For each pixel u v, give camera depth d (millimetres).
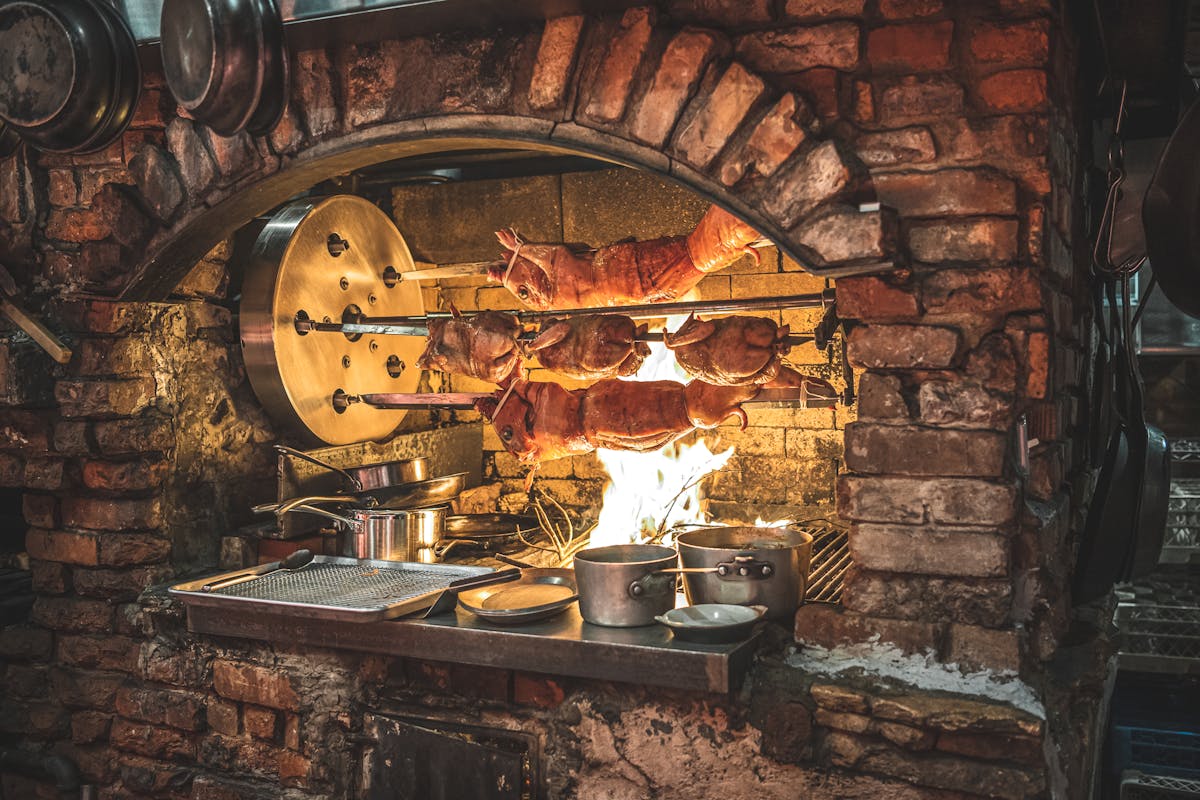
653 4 2463
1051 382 2344
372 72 2770
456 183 4211
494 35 2648
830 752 2365
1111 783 3570
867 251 2273
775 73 2412
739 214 2418
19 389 3221
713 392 2850
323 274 3600
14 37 2877
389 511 3270
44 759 3357
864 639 2398
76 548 3320
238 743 3098
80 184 3242
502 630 2590
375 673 2883
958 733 2240
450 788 2754
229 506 3545
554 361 2943
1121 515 2820
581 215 4023
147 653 3227
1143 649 3893
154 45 2895
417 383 4164
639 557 2865
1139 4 2758
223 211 3027
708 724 2492
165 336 3316
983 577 2287
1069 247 2699
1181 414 4668
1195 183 2576
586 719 2615
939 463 2309
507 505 4285
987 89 2256
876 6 2332
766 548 2600
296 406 3486
